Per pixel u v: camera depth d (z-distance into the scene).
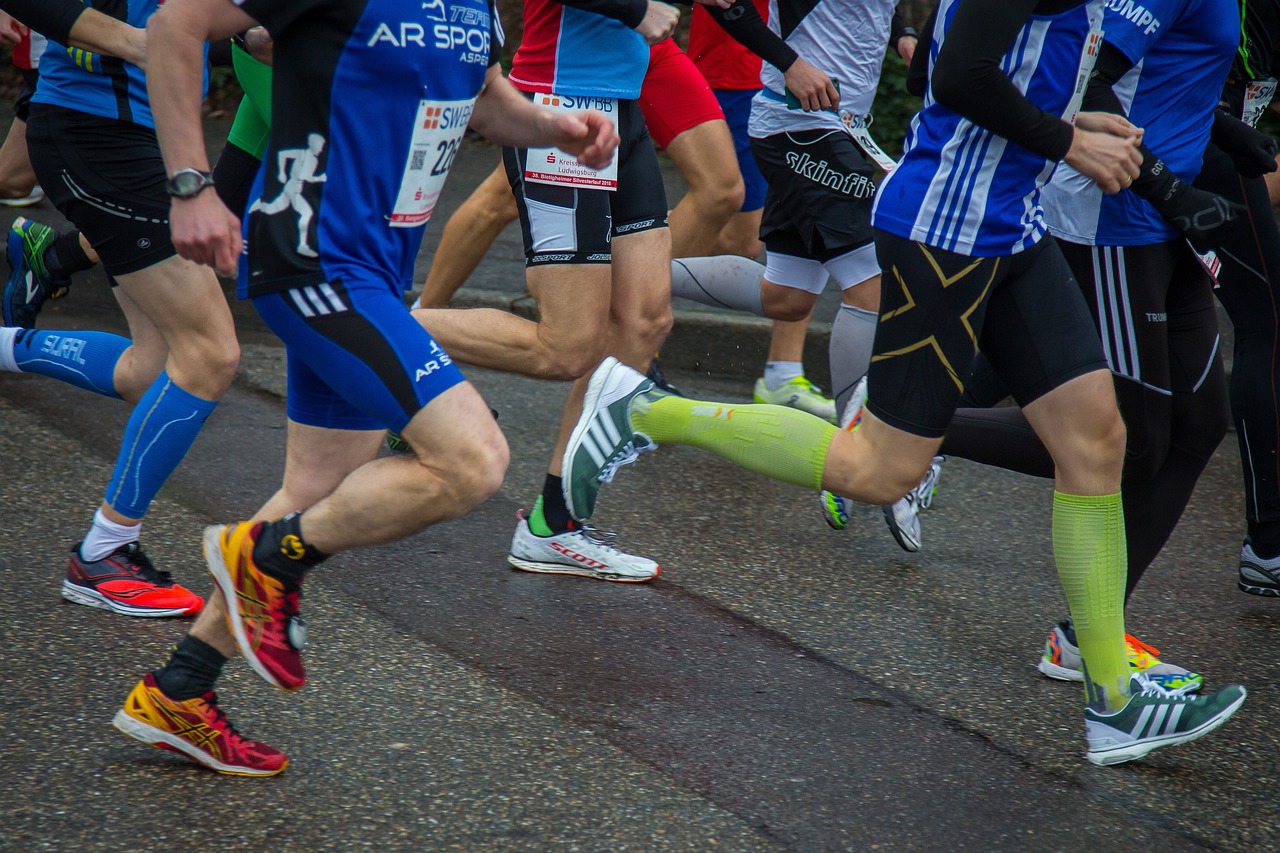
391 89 6.52
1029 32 7.42
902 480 8.43
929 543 12.02
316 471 7.59
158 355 10.29
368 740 8.04
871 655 9.74
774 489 13.18
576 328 10.55
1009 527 12.49
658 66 13.83
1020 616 10.56
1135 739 8.16
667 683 9.09
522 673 9.09
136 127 9.20
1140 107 8.90
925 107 8.20
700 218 14.37
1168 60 8.78
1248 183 10.57
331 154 6.49
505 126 7.70
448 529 11.65
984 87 7.32
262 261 6.66
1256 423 10.82
